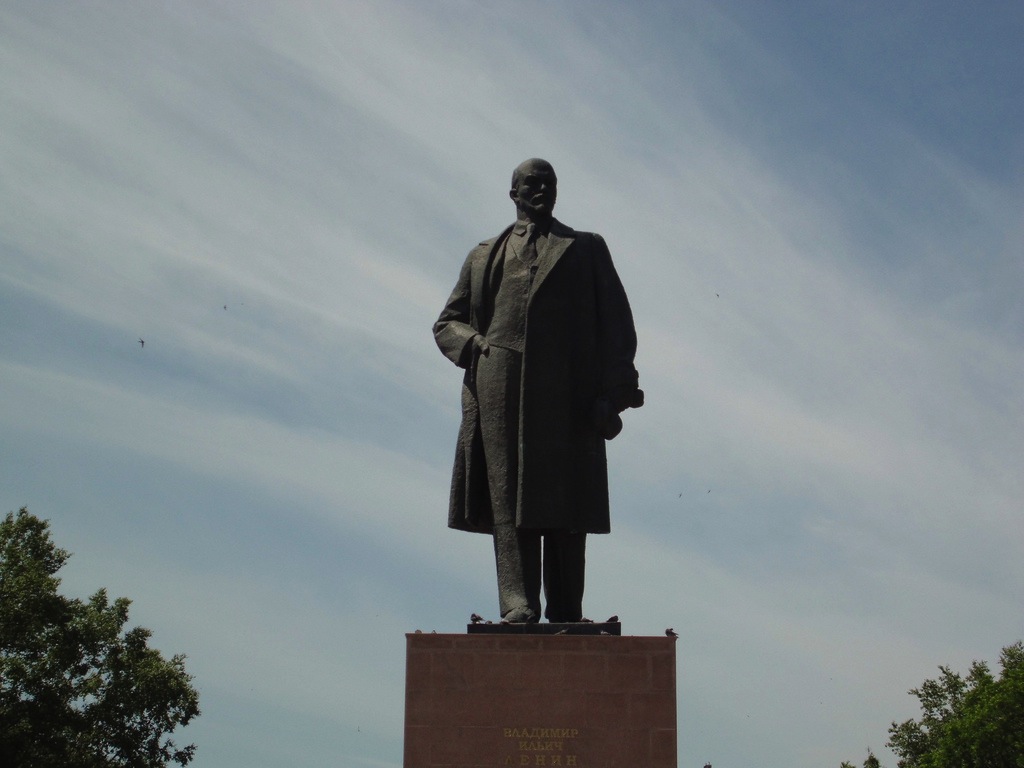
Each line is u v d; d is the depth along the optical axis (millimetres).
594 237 22031
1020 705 50500
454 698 19219
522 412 20953
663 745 19000
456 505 21469
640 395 21625
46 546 45719
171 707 44562
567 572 21141
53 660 42969
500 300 21578
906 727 59781
